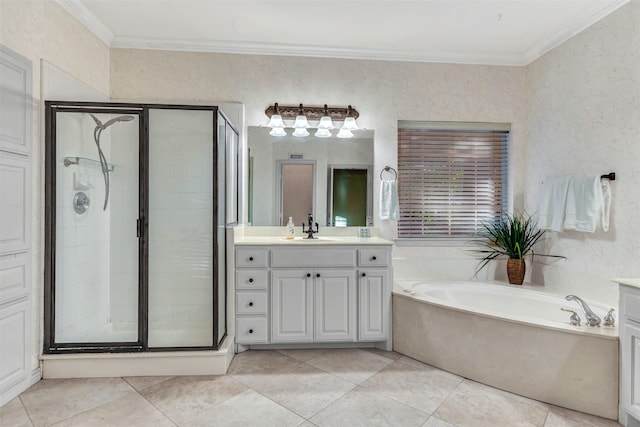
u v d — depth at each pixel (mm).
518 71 3238
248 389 2076
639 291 1662
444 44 2988
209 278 2469
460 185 3262
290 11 2508
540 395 1972
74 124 2373
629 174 2205
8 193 1898
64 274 2322
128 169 2494
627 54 2217
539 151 3041
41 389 2045
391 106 3172
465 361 2240
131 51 2957
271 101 3084
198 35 2873
